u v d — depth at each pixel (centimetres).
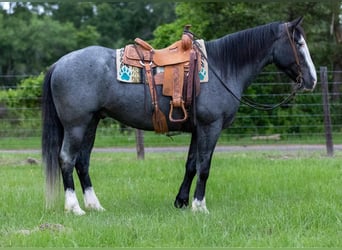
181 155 1315
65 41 2970
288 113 1814
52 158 661
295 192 785
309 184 838
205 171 661
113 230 556
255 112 1805
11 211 676
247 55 676
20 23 2956
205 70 654
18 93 1781
